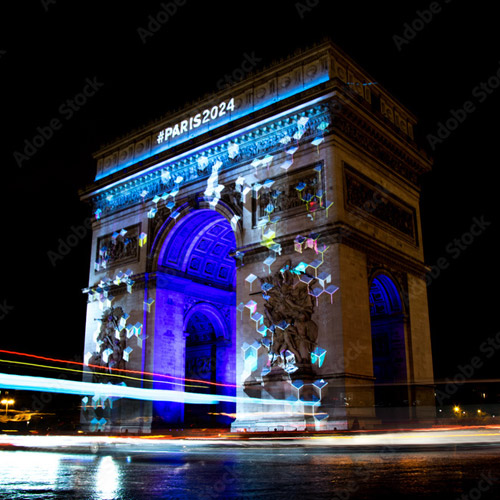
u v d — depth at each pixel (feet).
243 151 221.87
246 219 213.25
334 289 183.21
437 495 47.96
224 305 275.18
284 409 182.50
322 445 134.00
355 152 205.87
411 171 242.99
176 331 242.37
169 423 228.02
